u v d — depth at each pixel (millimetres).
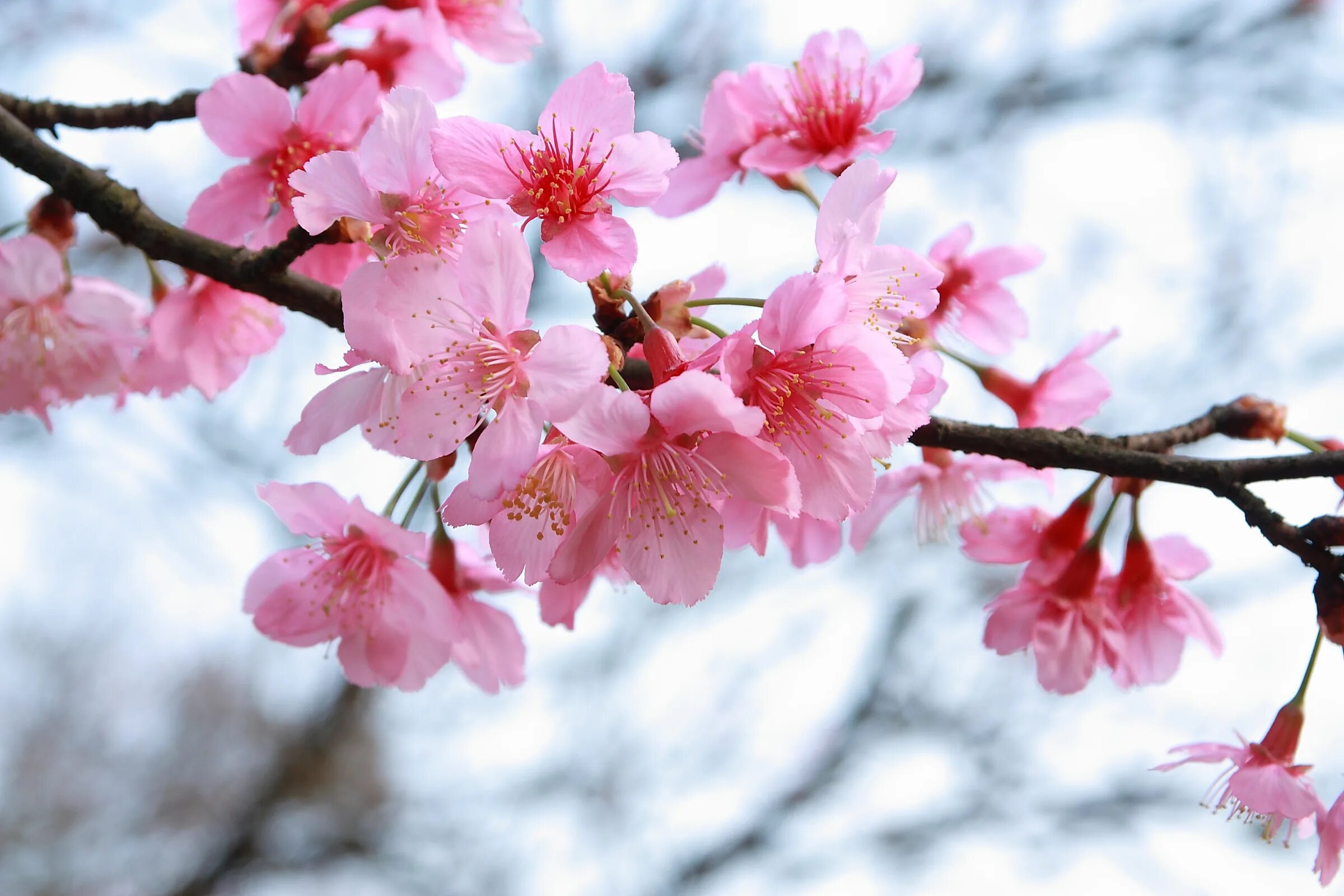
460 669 680
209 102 661
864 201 623
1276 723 658
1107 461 638
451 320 609
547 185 616
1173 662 687
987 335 707
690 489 610
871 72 675
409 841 1577
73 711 2096
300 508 665
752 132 684
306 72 691
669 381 604
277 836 1530
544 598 661
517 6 709
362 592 668
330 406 623
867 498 617
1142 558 686
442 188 621
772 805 1589
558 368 605
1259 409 665
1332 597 632
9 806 1993
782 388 613
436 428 608
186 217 666
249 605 670
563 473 617
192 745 1967
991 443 640
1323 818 652
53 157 651
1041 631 686
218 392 702
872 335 613
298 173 616
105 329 693
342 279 665
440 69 697
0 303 686
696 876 1555
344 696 1494
